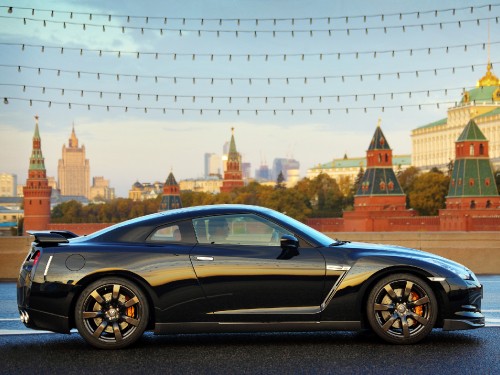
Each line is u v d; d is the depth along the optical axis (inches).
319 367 245.0
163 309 278.5
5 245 607.2
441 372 236.7
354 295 281.0
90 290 277.1
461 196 5570.9
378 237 646.5
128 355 267.4
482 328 321.1
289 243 279.6
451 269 287.0
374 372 237.1
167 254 281.3
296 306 281.1
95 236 289.6
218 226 288.7
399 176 7755.9
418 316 282.5
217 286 279.6
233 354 267.9
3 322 347.9
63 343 292.7
